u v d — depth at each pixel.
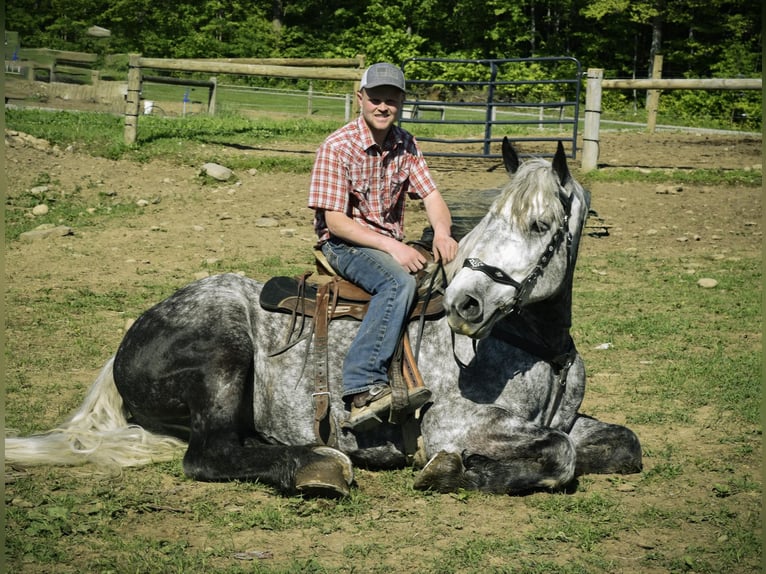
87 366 5.99
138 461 4.24
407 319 4.02
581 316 7.88
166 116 20.42
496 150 16.83
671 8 35.00
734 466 4.43
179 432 4.48
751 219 12.23
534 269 3.62
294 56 41.28
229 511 3.71
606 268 9.88
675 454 4.62
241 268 9.10
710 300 8.41
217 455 4.00
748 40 36.31
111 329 6.93
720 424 5.15
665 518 3.74
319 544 3.43
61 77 26.22
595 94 14.54
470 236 3.72
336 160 4.08
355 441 4.13
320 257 4.29
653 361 6.53
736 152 17.25
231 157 15.05
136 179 13.48
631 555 3.40
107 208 11.88
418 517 3.71
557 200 3.63
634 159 16.20
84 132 15.87
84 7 38.84
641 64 39.53
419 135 18.73
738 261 10.11
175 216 11.66
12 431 4.56
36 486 3.93
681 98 30.98
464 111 26.25
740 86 14.00
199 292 4.29
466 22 39.28
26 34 37.28
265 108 24.48
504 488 3.89
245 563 3.24
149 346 4.20
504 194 3.67
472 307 3.55
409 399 3.82
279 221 11.52
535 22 41.50
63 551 3.27
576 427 4.36
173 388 4.16
